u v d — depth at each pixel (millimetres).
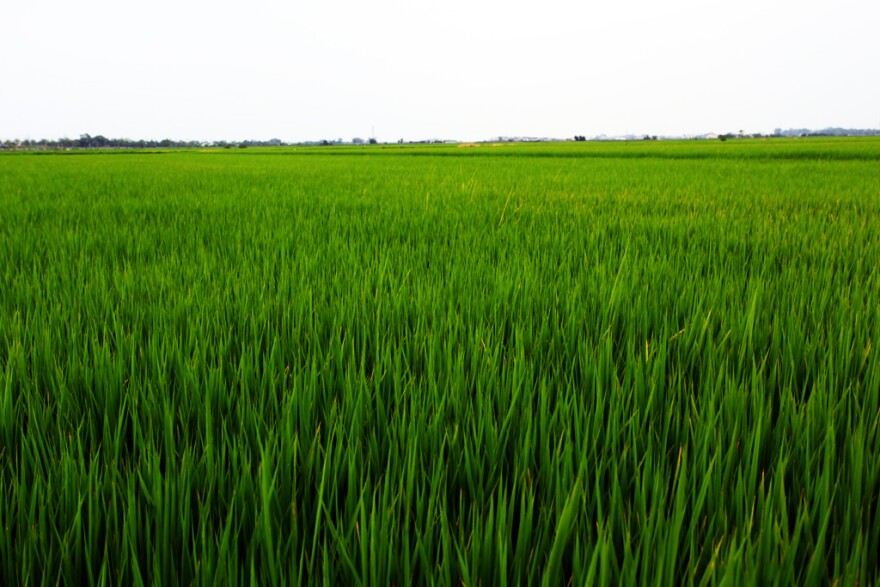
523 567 1233
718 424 1711
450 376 1981
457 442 1603
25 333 2457
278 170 17094
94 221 6176
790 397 1764
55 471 1480
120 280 3480
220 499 1430
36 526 1307
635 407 1851
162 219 6441
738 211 6480
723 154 26922
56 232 5312
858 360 2170
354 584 1181
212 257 4121
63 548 1202
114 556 1271
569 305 2830
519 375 1977
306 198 8312
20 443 1748
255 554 1265
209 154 44969
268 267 3828
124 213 6871
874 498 1423
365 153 42469
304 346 2443
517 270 3559
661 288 3211
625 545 1128
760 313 2713
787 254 4211
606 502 1472
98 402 1931
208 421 1611
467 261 3994
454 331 2402
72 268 3865
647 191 8953
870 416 1743
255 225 5730
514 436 1722
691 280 3301
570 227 5473
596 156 29703
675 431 1716
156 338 2293
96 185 11180
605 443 1548
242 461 1473
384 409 1844
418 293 2982
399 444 1639
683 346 2369
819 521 1310
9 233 5293
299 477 1553
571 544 1295
